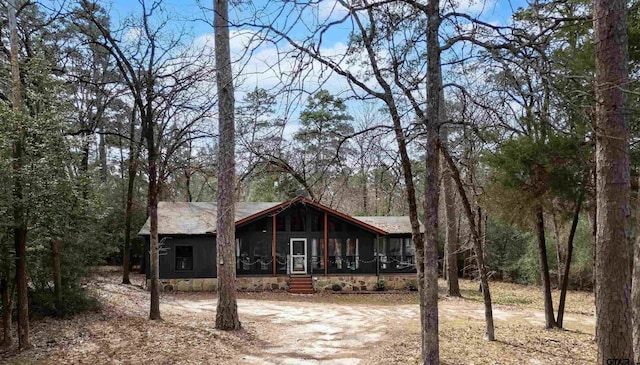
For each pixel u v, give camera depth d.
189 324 13.75
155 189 14.16
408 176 8.57
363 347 11.48
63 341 11.27
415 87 8.09
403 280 24.58
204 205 26.66
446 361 9.66
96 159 27.09
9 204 9.39
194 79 13.61
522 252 30.34
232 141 13.29
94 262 16.44
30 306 13.91
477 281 29.61
